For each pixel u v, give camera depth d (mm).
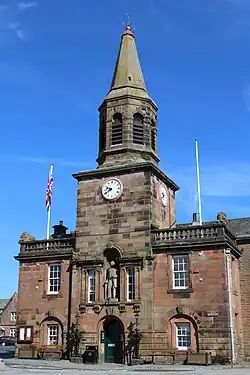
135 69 45875
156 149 44875
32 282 43062
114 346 38625
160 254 38594
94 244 40906
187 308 36594
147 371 29828
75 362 37812
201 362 34531
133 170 41094
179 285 37625
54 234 48281
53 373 27016
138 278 38406
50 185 47094
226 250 36875
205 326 35812
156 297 37719
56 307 41469
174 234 38656
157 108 46156
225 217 42500
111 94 44531
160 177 43031
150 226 39312
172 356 36031
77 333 39219
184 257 37938
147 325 37219
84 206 42219
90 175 42625
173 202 46094
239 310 40406
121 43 47594
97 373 27641
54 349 40438
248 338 40406
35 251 43750
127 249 39500
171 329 36781
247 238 42688
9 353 52156
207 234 37531
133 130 43281
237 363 36344
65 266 42188
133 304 38000
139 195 40375
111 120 43844
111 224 40719
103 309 39031
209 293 36312
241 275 42156
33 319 42031
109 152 43031
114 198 41125
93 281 40500
